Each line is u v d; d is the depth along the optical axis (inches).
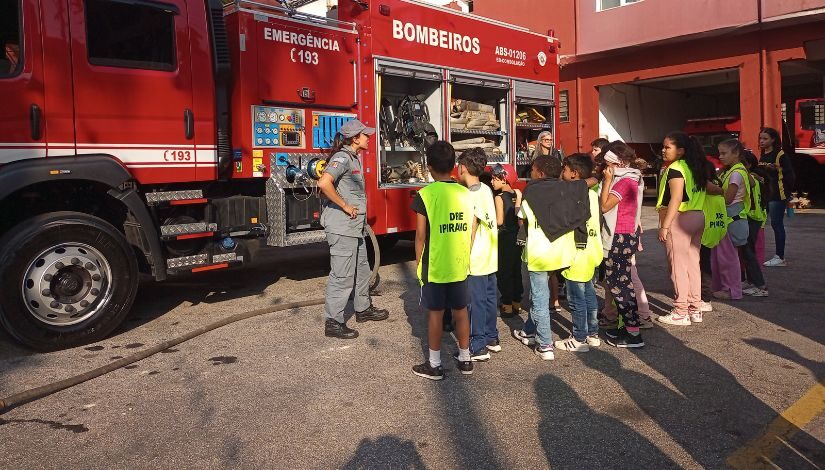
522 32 375.9
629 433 135.9
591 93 711.1
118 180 207.9
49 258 195.8
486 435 135.9
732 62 609.6
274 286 297.3
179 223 231.6
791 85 890.1
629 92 766.5
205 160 235.0
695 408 148.8
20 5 191.3
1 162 188.4
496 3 772.0
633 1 660.7
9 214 209.5
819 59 568.7
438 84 322.7
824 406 148.6
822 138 628.4
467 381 169.2
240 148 246.7
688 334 210.5
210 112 235.8
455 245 166.2
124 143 213.3
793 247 386.9
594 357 188.4
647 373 173.2
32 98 192.9
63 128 199.5
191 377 174.6
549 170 187.0
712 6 607.2
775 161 323.6
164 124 223.3
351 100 283.6
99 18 207.5
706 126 717.9
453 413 147.7
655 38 648.4
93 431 140.8
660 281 297.0
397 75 299.1
